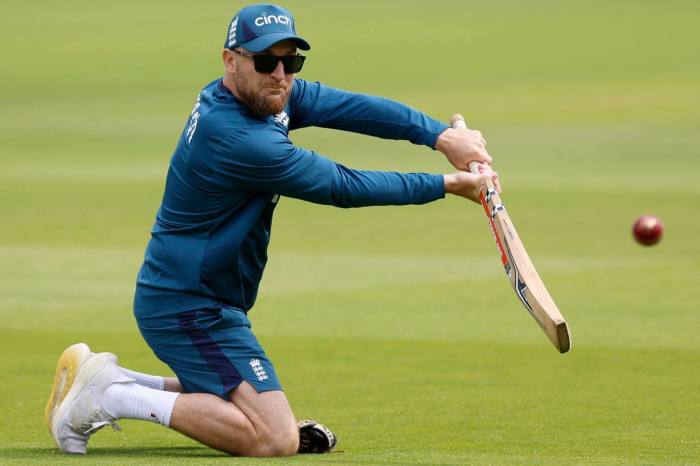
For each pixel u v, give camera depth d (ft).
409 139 83.97
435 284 156.15
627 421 88.33
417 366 111.04
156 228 76.23
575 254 178.19
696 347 119.14
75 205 228.02
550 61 509.76
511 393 99.55
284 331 128.06
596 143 313.12
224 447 73.20
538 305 71.41
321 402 96.02
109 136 340.80
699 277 159.12
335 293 150.20
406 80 466.29
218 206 74.13
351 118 83.41
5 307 140.56
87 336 125.18
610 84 440.04
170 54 548.72
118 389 73.36
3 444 79.10
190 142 74.13
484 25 622.54
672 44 548.31
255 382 73.77
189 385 75.20
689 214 213.66
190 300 74.59
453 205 230.48
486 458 72.69
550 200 231.09
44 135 342.85
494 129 343.46
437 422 88.02
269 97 73.41
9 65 521.65
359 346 120.37
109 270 165.68
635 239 167.43
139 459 70.23
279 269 167.73
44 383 102.73
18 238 193.26
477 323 132.05
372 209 226.99
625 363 112.06
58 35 610.65
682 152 296.51
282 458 71.77
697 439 81.82
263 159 73.10
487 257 177.99
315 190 74.49
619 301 143.43
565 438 82.12
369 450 77.15
